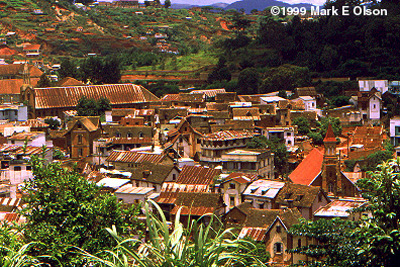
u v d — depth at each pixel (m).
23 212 121.94
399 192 90.75
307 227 101.62
